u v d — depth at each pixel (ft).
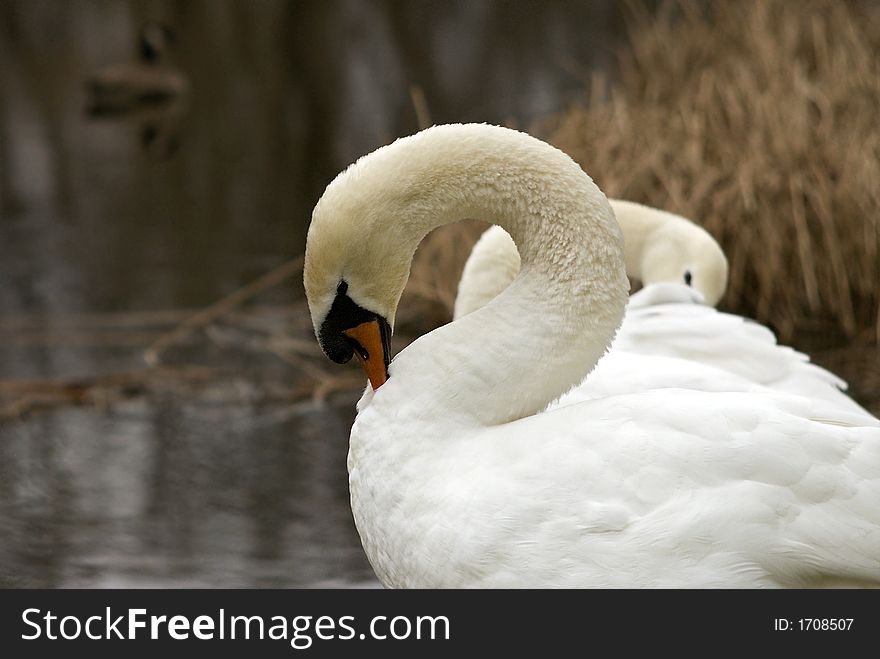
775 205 45.21
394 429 18.58
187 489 36.17
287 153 76.48
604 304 18.88
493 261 27.27
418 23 107.24
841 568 17.30
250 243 60.18
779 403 18.80
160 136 83.41
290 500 35.42
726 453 17.57
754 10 54.60
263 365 45.62
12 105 92.48
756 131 46.73
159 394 43.32
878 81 48.65
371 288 19.24
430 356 18.90
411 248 19.34
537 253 19.06
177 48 101.45
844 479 17.40
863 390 40.06
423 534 18.11
